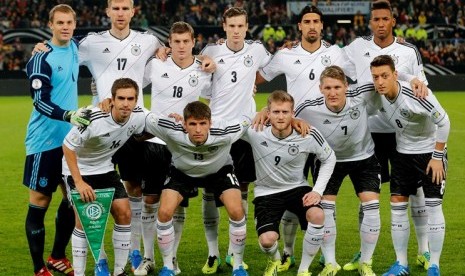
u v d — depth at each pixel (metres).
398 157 7.88
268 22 40.44
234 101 8.88
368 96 7.76
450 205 11.55
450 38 39.91
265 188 7.82
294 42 9.02
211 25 39.81
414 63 8.77
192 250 9.12
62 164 7.71
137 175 8.27
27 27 40.03
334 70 7.59
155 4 41.47
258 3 41.66
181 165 7.64
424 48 38.03
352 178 8.05
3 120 24.39
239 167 8.72
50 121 7.78
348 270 8.19
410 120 7.63
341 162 7.96
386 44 8.77
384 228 10.06
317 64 8.81
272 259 7.71
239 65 8.87
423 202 8.23
